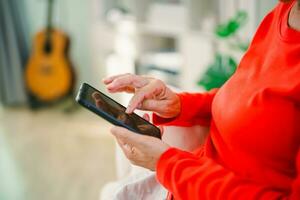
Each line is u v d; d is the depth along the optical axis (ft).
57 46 11.25
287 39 2.57
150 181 3.69
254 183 2.57
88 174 8.32
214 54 7.34
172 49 9.93
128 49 10.05
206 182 2.53
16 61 11.40
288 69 2.49
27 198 7.56
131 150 2.91
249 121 2.55
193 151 3.66
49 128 10.39
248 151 2.66
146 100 3.34
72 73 11.52
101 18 10.63
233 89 2.82
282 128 2.42
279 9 2.84
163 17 9.15
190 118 3.59
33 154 9.14
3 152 9.21
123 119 3.02
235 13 6.63
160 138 3.11
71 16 11.62
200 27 8.29
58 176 8.28
